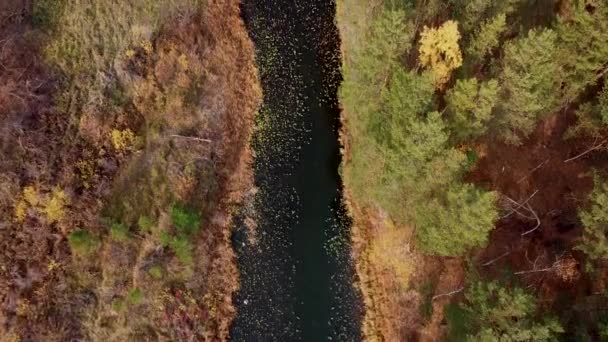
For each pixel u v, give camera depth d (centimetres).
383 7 3014
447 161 2620
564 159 3266
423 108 2639
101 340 3262
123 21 3581
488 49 2805
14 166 3256
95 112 3425
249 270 3544
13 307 3141
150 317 3334
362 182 3400
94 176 3359
